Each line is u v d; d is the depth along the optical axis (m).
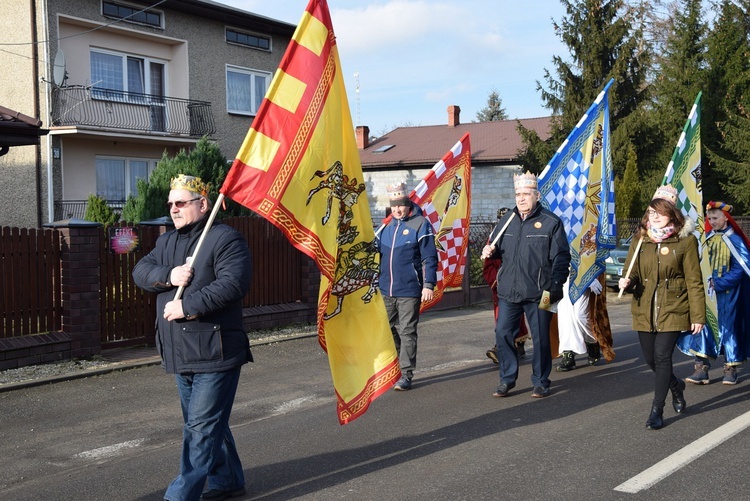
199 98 22.08
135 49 20.75
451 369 8.73
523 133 30.66
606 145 8.73
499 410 6.68
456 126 39.16
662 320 6.02
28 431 6.20
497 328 7.25
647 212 6.18
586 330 8.59
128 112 20.44
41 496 4.74
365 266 5.06
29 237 8.38
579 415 6.46
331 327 4.93
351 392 4.93
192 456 4.07
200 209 4.26
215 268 4.10
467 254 15.12
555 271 6.98
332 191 4.84
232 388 4.20
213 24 22.41
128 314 9.44
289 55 4.68
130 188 20.89
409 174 35.31
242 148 4.48
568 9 31.69
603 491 4.56
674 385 6.47
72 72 19.19
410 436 5.89
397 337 7.84
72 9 18.89
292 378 8.23
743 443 5.57
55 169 18.86
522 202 7.09
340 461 5.29
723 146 31.83
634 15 36.19
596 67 31.20
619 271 17.62
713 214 7.63
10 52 18.69
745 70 33.22
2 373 7.93
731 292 7.66
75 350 8.66
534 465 5.08
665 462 5.11
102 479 5.05
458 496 4.52
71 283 8.59
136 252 9.51
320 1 4.79
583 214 8.48
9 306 8.20
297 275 11.73
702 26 34.22
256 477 4.98
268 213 4.51
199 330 4.07
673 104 34.03
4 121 12.12
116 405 7.02
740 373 8.36
